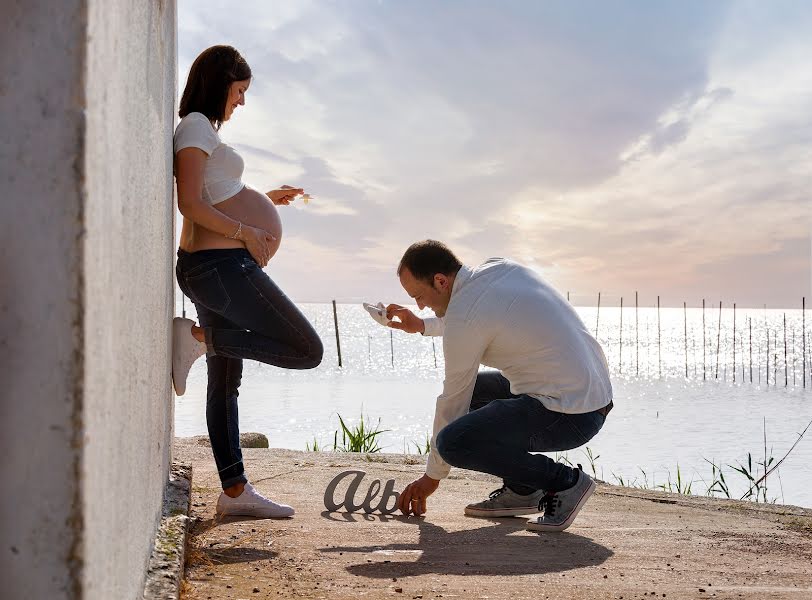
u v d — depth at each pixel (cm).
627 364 4781
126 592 143
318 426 1697
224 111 306
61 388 94
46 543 94
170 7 272
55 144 94
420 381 3133
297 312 301
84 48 95
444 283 328
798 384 3406
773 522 361
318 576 242
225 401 317
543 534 318
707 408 2319
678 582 251
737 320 18288
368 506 349
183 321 307
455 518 347
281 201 362
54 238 94
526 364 320
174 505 269
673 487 1073
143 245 173
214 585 225
